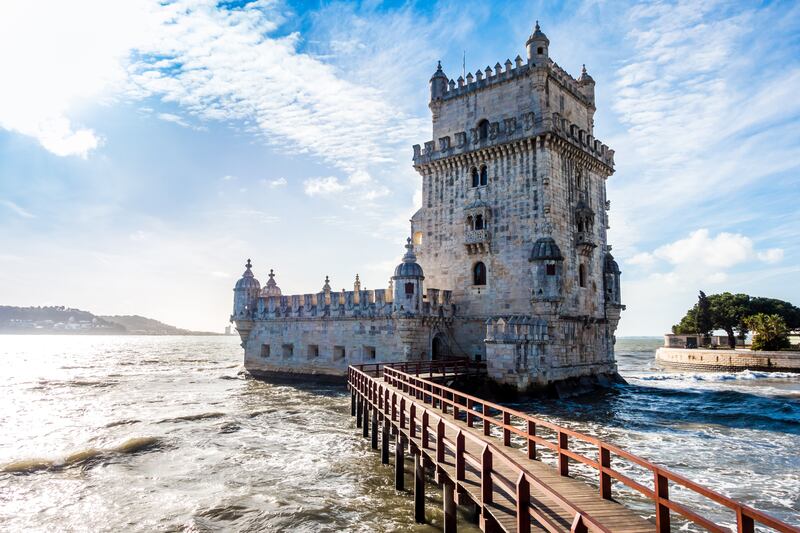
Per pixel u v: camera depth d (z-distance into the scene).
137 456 25.25
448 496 15.23
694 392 46.59
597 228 51.38
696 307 108.12
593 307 49.00
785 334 78.88
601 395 44.19
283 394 45.31
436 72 52.75
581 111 52.47
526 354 38.19
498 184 46.06
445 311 46.66
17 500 19.61
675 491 19.88
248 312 59.31
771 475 21.73
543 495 12.28
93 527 17.23
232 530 16.89
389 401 23.83
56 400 43.50
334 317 49.97
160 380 60.16
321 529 16.83
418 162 51.34
